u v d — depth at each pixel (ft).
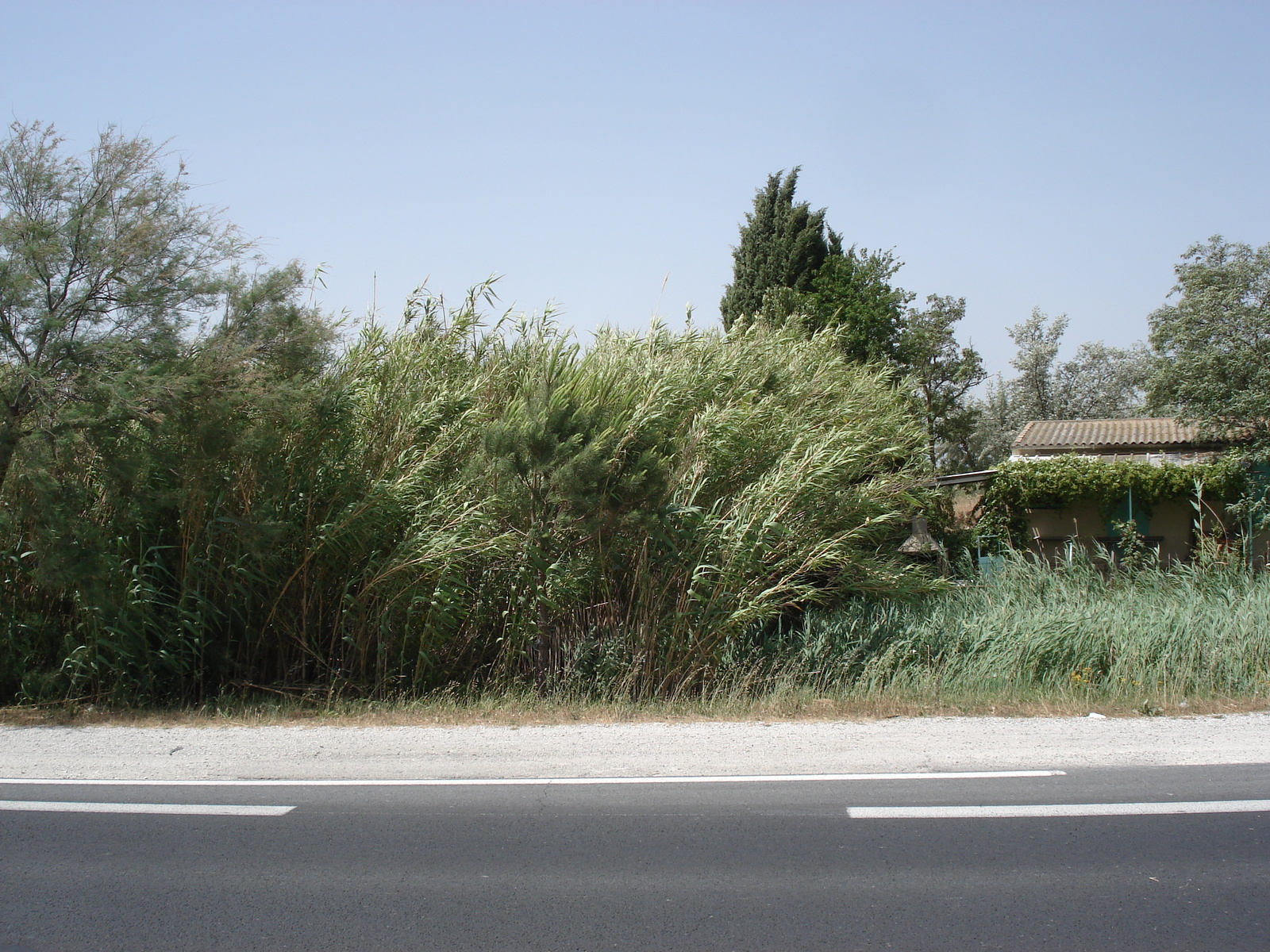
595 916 14.21
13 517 31.09
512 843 17.40
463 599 35.22
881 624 35.47
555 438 32.83
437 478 36.86
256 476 33.60
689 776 21.68
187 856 16.96
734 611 34.09
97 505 32.99
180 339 32.27
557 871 16.02
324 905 14.75
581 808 19.47
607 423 34.73
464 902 14.80
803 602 39.50
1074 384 199.31
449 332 41.06
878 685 32.35
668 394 37.37
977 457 187.93
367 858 16.72
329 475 34.96
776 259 97.60
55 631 33.35
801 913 14.25
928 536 48.32
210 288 33.09
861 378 49.75
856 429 43.06
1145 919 13.97
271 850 17.22
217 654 33.88
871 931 13.62
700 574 34.09
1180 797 19.65
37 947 13.44
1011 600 38.14
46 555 29.84
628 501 32.91
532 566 34.42
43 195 32.09
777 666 33.96
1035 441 87.40
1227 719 26.73
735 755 23.31
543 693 33.76
